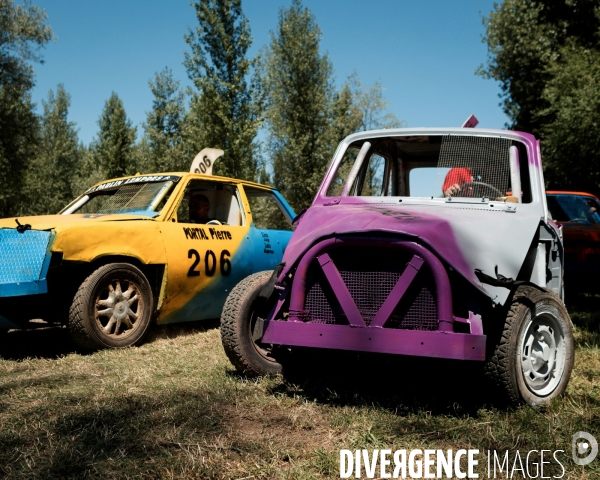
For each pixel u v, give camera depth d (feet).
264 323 11.25
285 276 11.35
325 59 83.66
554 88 61.31
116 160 136.77
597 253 27.07
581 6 73.67
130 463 7.89
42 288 14.64
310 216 12.71
